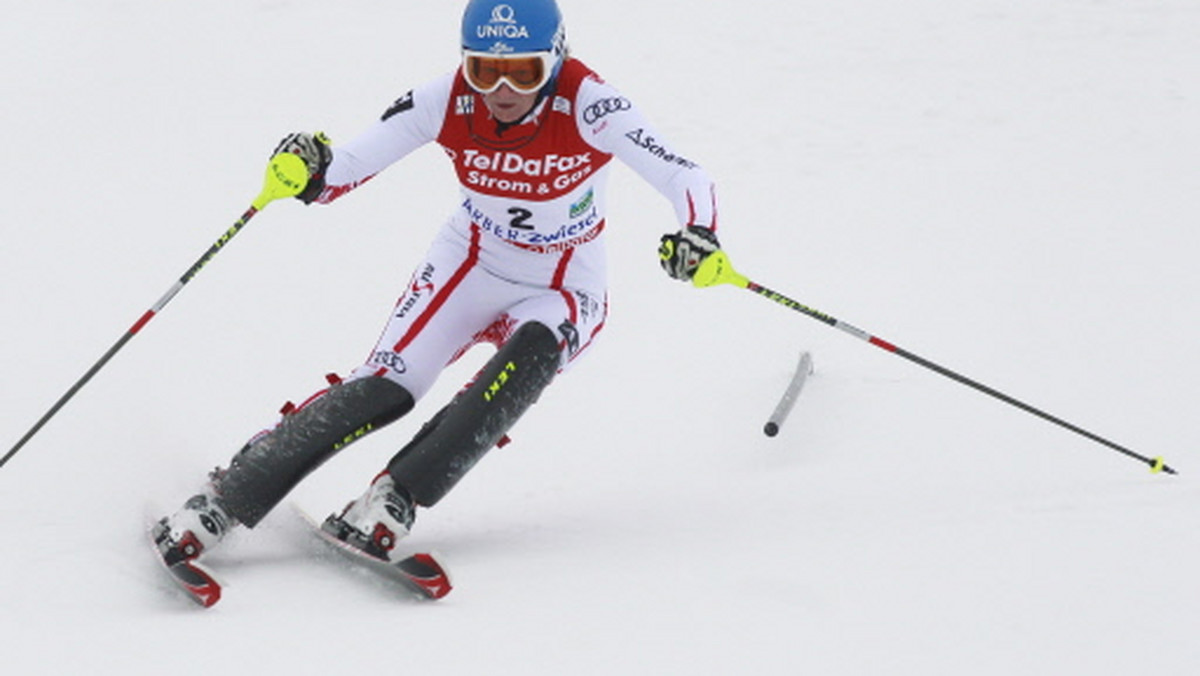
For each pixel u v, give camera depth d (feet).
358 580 52.16
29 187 103.09
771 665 45.11
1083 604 49.06
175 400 75.31
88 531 56.08
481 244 59.11
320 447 53.62
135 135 111.55
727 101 115.85
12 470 64.18
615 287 89.61
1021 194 100.32
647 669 44.70
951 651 46.14
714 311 85.66
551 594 50.60
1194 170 102.94
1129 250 90.94
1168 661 45.47
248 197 102.42
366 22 130.72
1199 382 71.97
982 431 66.28
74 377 77.66
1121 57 121.90
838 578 51.42
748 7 133.28
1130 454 59.52
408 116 56.18
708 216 53.98
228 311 86.84
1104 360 75.46
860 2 133.80
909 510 57.88
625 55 123.85
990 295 85.61
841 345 80.02
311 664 44.50
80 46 127.03
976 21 129.29
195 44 126.82
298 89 118.52
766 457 66.69
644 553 54.80
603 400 75.46
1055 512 56.75
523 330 56.13
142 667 44.04
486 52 52.03
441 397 77.87
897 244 93.66
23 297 87.71
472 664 44.75
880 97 116.26
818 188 102.22
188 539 51.65
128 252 94.32
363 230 97.66
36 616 47.85
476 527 60.08
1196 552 52.54
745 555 53.78
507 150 55.57
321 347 82.94
